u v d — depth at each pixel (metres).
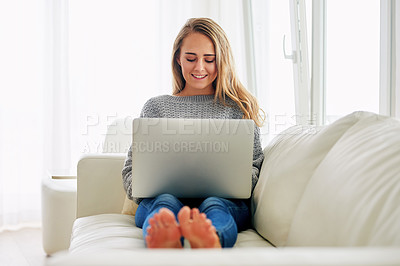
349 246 0.96
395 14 1.76
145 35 4.09
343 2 2.20
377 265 0.65
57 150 3.81
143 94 4.10
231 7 3.99
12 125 3.72
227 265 0.65
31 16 3.78
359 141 1.20
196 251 0.71
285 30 2.83
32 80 3.79
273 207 1.45
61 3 3.82
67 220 2.56
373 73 1.99
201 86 1.92
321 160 1.38
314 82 2.37
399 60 1.75
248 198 1.68
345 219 1.02
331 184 1.16
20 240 3.32
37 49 3.80
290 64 2.79
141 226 1.62
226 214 1.30
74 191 2.57
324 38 2.37
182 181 1.50
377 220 0.91
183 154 1.47
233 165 1.49
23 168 3.78
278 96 2.97
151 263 0.66
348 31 2.17
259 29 3.14
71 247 1.53
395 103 1.78
